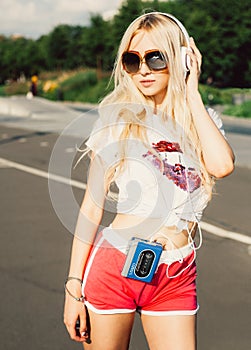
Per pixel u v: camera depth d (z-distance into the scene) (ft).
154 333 7.98
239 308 14.93
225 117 87.25
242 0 135.03
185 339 7.84
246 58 139.03
